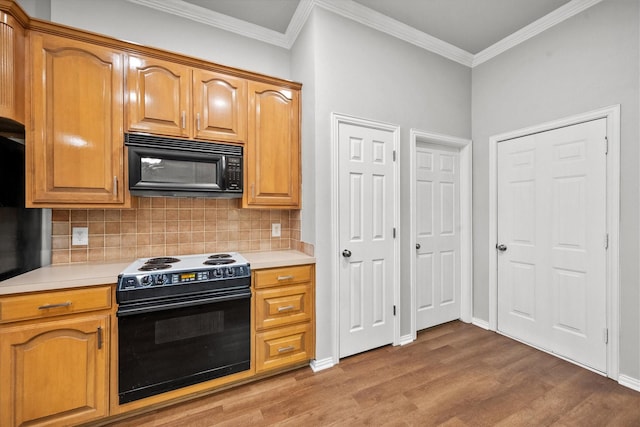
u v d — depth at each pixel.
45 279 1.42
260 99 2.11
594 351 2.02
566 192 2.19
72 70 1.58
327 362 2.09
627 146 1.87
